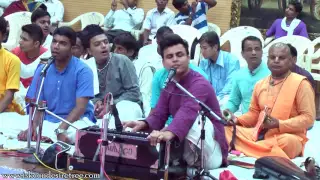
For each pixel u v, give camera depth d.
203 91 4.39
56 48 5.32
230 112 5.23
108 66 6.24
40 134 4.52
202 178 4.23
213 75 6.87
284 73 5.23
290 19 9.13
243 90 5.86
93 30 6.15
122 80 6.28
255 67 5.82
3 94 5.77
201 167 4.26
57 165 4.32
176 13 10.33
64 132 5.12
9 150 4.84
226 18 9.91
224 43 9.02
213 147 4.52
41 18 7.70
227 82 6.77
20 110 6.08
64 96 5.46
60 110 5.46
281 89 5.20
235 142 5.23
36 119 5.23
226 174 4.14
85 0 10.94
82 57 6.53
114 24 10.35
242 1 9.84
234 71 6.78
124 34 7.32
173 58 4.37
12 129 5.41
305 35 9.02
